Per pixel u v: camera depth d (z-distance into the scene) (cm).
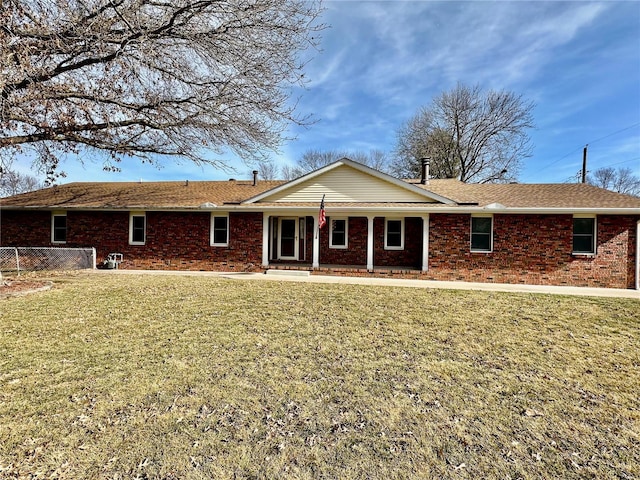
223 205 1311
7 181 1930
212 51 1007
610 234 1095
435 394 363
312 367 424
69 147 1120
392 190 1275
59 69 931
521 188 1398
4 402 328
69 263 1377
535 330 589
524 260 1144
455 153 3042
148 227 1391
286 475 240
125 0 887
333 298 805
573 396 365
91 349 470
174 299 774
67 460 250
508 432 298
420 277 1195
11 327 557
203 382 378
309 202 1318
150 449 264
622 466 257
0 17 749
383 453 266
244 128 1162
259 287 935
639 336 565
